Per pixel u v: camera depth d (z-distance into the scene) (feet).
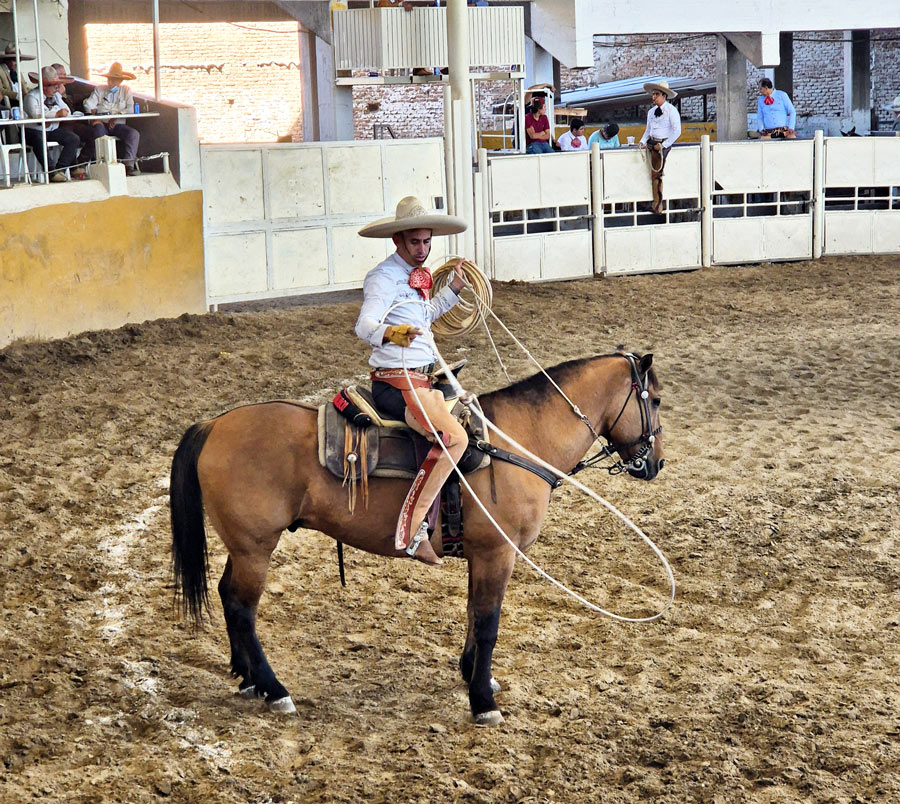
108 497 32.22
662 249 72.13
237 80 127.95
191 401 41.39
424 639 24.11
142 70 125.39
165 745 19.38
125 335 50.06
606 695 21.38
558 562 28.30
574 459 21.33
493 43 68.80
